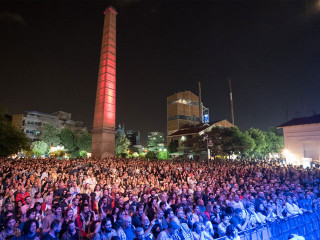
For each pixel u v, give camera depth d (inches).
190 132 2153.1
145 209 300.4
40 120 3058.6
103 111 1362.0
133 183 474.0
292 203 343.9
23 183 409.1
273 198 344.5
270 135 2108.8
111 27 1481.3
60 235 196.1
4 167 634.2
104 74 1409.9
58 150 2260.1
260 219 293.4
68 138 2380.7
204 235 224.7
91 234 198.4
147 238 212.2
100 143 1331.2
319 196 463.8
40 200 302.5
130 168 767.7
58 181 441.1
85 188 417.4
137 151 3179.1
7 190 347.3
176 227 205.6
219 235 243.6
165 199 335.6
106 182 474.6
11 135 1127.0
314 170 807.7
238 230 245.9
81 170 657.6
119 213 232.1
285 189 456.4
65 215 216.1
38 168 606.5
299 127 1526.8
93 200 319.6
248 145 1576.0
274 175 731.4
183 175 663.1
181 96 2999.5
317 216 340.8
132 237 210.2
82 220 234.5
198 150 1673.2
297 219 309.6
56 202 253.1
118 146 2450.8
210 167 879.7
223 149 1533.0
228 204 298.0
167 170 781.3
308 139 1476.4
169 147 2252.7
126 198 351.3
